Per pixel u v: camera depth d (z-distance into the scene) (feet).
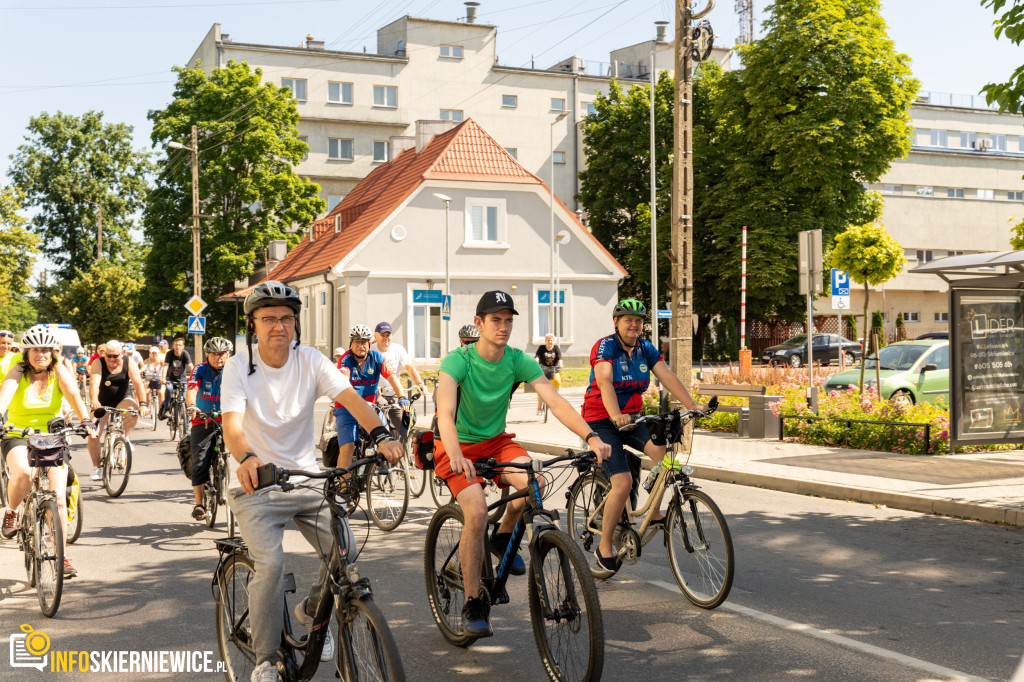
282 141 153.79
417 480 33.88
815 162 121.70
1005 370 39.81
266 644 12.71
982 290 39.32
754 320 144.05
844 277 61.82
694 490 19.42
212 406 28.58
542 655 14.98
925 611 18.69
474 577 15.65
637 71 221.25
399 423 28.89
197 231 124.77
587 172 167.12
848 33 121.90
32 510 20.40
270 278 144.46
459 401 16.37
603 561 19.76
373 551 24.88
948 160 188.14
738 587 20.59
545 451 48.26
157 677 15.39
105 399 36.32
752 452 42.37
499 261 119.96
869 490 31.65
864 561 23.03
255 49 187.62
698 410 19.60
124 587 21.24
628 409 20.57
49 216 206.69
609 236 165.17
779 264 124.88
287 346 13.15
